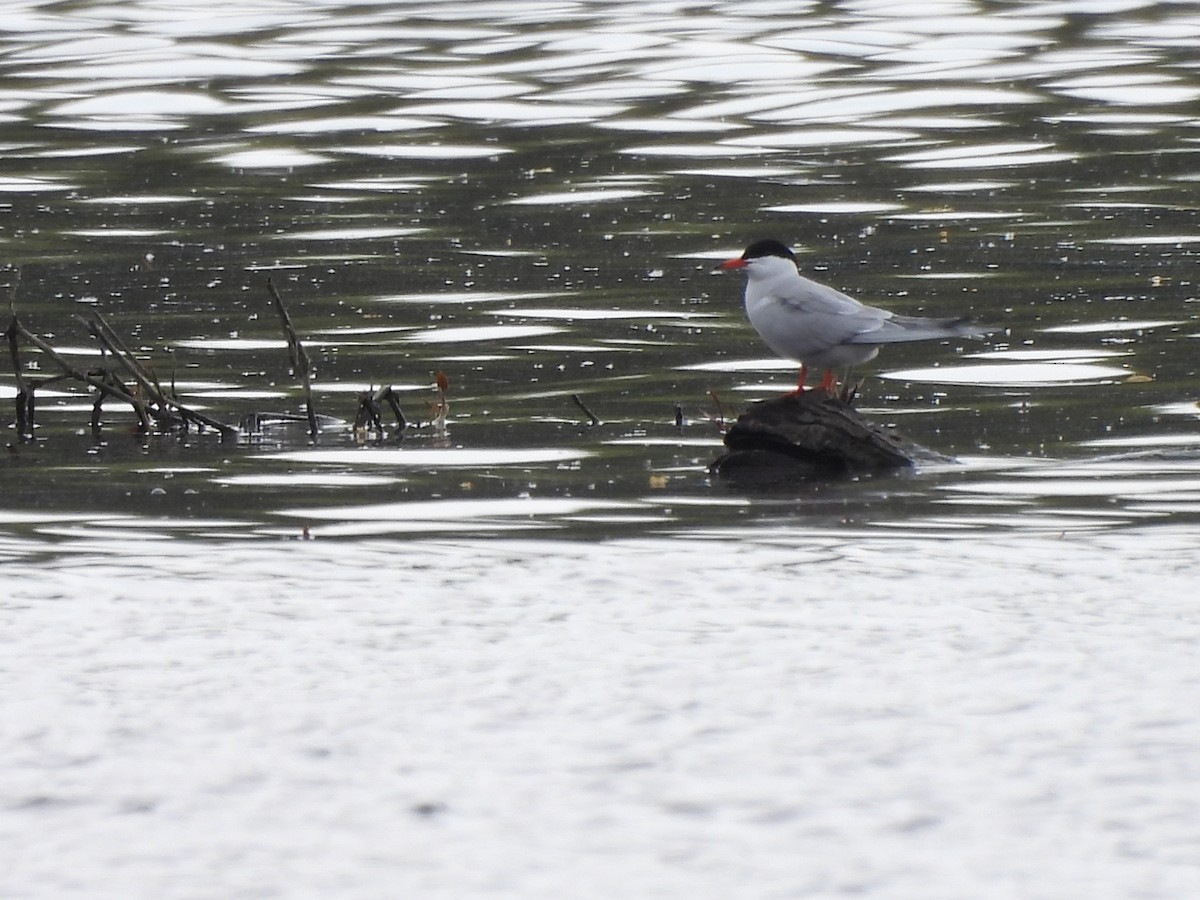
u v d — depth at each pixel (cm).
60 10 4575
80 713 936
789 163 3062
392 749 888
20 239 2594
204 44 4181
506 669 997
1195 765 849
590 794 837
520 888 754
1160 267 2300
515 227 2636
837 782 845
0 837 802
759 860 773
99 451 1589
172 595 1141
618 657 1013
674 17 4409
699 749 883
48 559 1230
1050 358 1878
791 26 4272
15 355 1697
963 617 1073
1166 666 978
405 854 784
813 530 1287
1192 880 748
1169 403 1684
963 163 3031
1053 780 839
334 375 1880
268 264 2422
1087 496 1370
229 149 3238
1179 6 4397
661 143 3231
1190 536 1247
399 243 2541
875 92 3616
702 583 1156
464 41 4191
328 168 3083
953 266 2344
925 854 775
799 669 989
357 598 1134
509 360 1925
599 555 1229
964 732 895
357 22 4422
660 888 752
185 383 1850
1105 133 3234
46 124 3453
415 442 1603
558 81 3772
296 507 1383
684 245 2498
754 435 1494
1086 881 750
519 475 1478
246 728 915
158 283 2320
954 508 1342
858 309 1503
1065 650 1009
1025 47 4006
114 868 774
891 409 1698
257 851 788
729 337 2003
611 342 1991
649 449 1561
